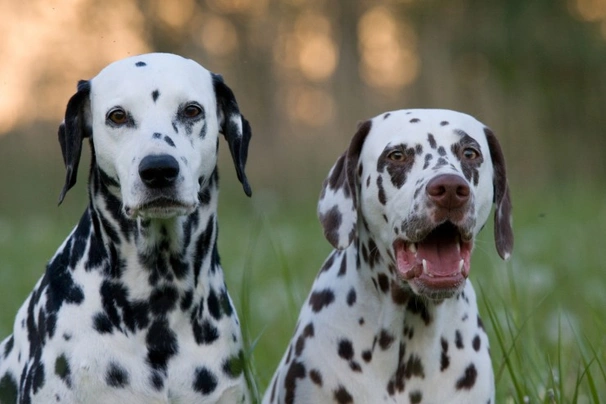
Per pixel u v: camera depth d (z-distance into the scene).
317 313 9.01
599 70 46.00
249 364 9.04
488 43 44.75
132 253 7.92
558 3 45.34
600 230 21.19
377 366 8.60
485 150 8.62
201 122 8.04
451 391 8.60
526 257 17.64
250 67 40.38
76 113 8.26
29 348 8.13
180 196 7.60
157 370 7.89
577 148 46.38
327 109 42.06
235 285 15.41
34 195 31.23
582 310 13.68
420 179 8.22
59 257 8.32
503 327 11.18
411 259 8.32
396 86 45.00
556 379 10.01
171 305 7.97
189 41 38.59
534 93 45.88
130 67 8.05
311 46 42.59
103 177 8.00
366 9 43.84
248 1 40.41
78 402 7.77
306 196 29.84
